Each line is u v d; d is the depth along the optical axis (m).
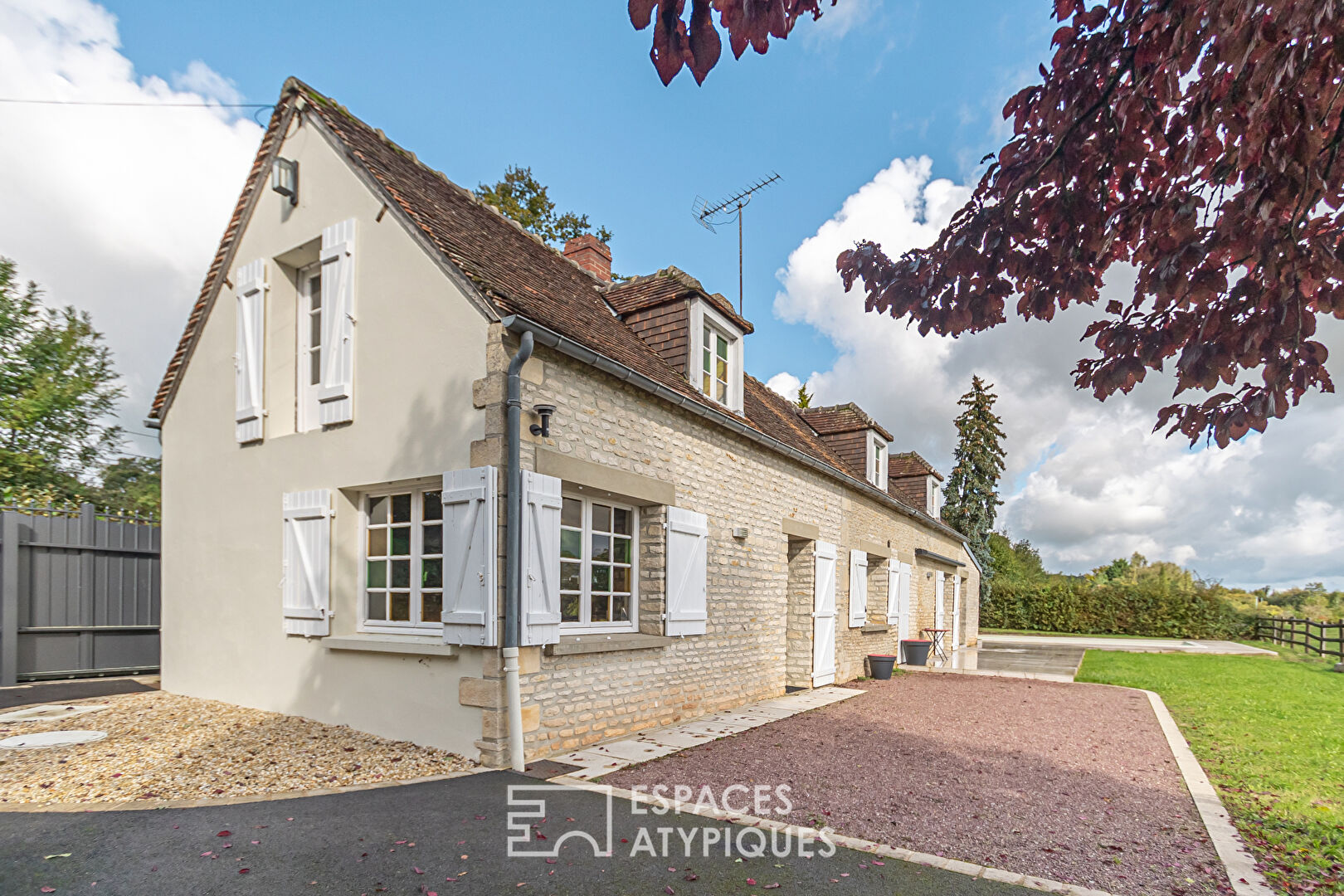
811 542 11.66
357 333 7.13
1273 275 2.49
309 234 7.66
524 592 5.85
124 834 4.10
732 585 9.29
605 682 6.91
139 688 9.15
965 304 2.95
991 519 34.06
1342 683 13.17
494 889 3.52
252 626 7.85
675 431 8.20
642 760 6.10
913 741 7.36
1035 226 2.82
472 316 6.15
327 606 6.97
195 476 8.88
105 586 9.98
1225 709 9.97
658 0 1.82
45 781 5.11
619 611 7.67
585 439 6.75
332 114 7.95
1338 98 2.41
